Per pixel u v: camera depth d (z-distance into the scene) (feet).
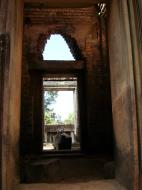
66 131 27.78
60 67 16.55
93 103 16.17
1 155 6.54
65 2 9.97
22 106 15.81
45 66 16.42
